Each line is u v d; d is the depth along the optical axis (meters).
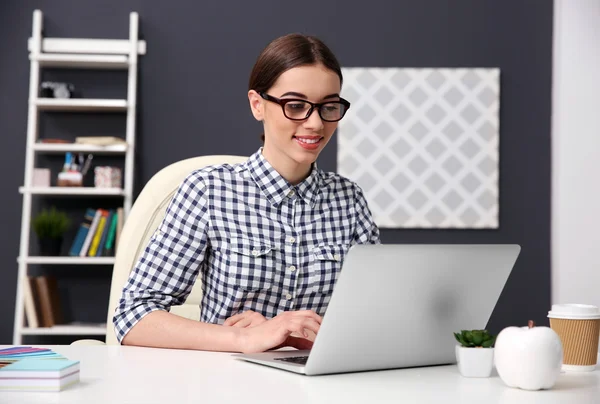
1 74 4.10
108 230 3.86
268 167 1.55
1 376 0.87
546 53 4.18
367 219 1.67
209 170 1.57
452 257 1.07
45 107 4.01
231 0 4.18
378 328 1.04
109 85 4.13
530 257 4.14
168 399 0.84
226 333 1.29
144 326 1.37
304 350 1.30
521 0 4.19
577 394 0.94
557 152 4.06
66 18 4.13
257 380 0.98
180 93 4.15
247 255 1.52
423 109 4.12
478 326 1.20
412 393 0.91
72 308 4.02
